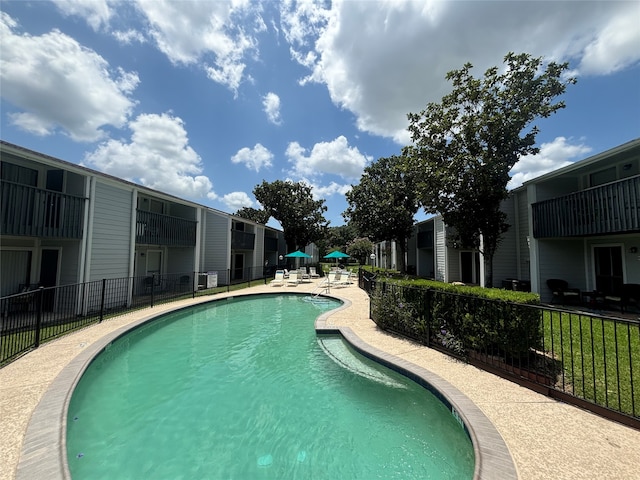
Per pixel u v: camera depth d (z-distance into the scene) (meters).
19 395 3.84
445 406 3.83
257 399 4.47
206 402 4.39
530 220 11.37
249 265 24.47
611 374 4.29
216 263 19.14
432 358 5.33
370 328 7.59
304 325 9.15
